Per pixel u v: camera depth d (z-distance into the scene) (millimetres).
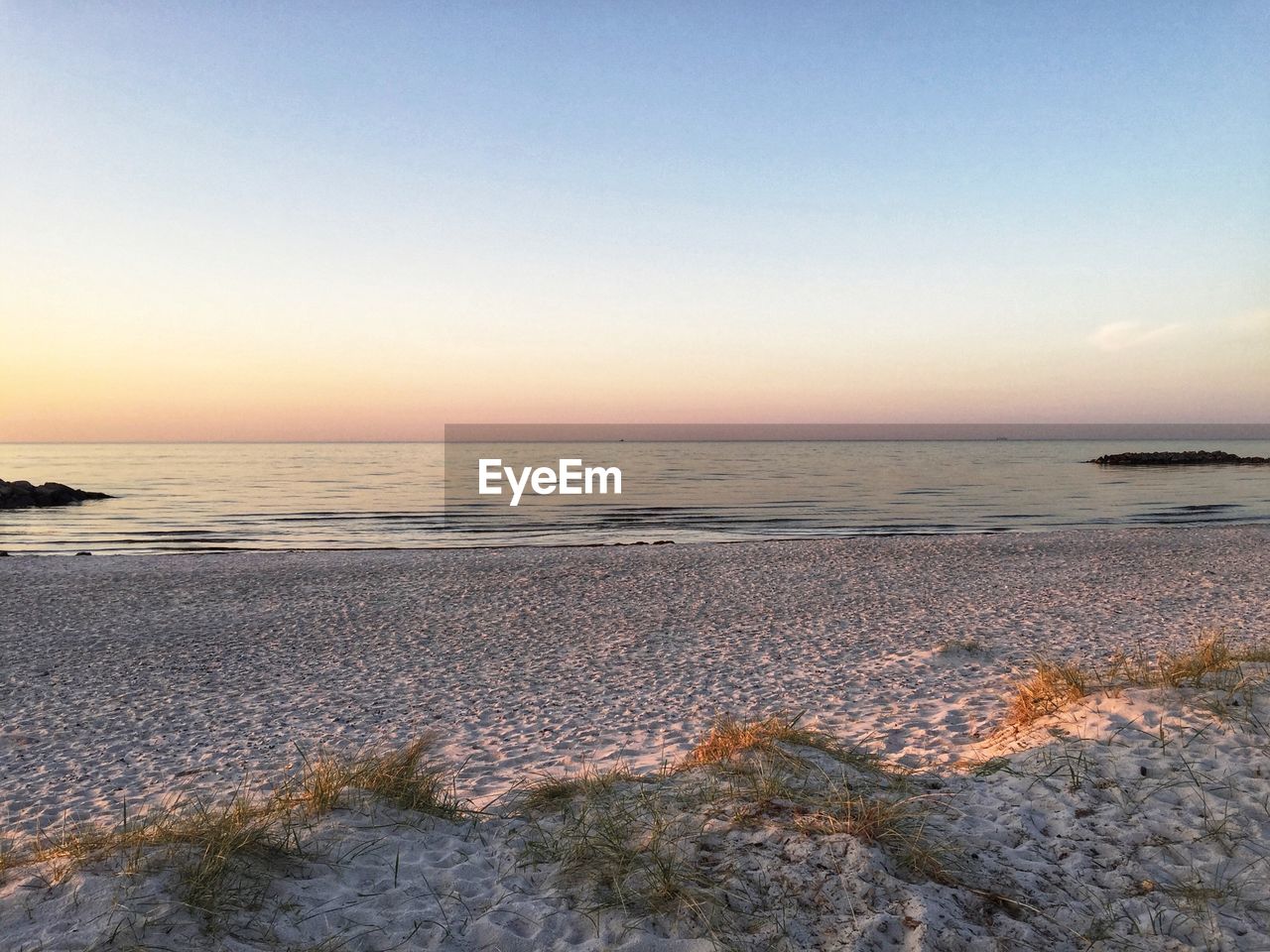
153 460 141500
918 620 13680
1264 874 4012
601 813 4691
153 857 3859
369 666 11406
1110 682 7008
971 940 3457
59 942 3195
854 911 3592
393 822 4664
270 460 138750
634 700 9398
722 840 4219
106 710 9516
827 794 4766
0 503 46625
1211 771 5008
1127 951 3492
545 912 3732
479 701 9570
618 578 18797
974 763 5859
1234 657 7129
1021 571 19078
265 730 8664
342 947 3398
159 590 17734
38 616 15195
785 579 18375
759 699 9203
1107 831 4484
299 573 19953
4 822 6223
